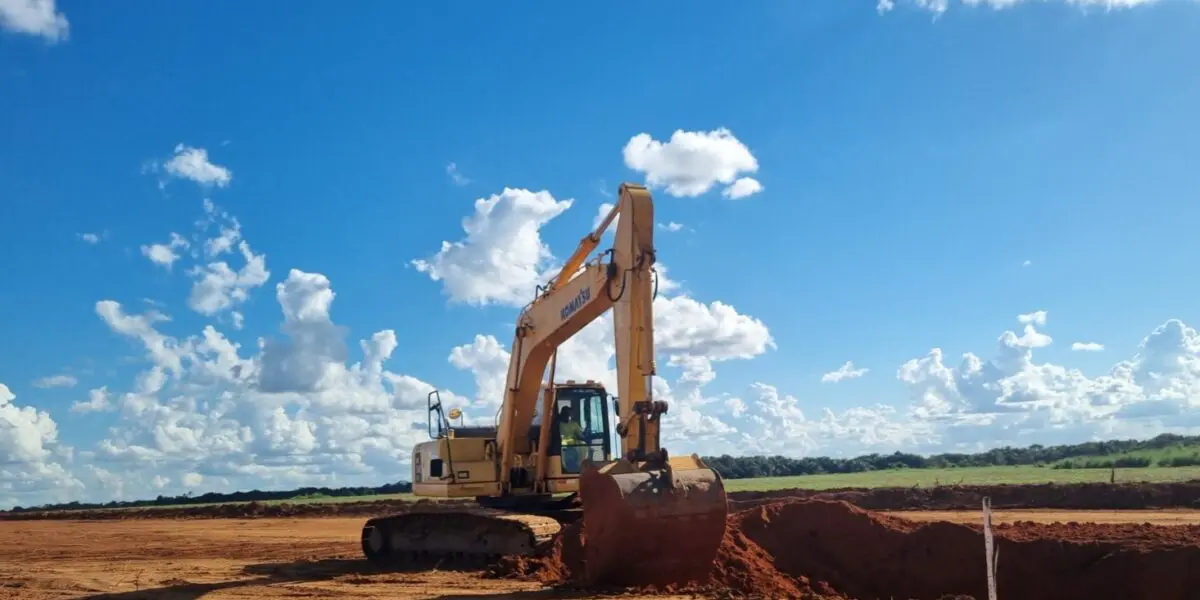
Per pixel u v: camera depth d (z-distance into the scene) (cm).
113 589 1609
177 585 1633
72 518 5097
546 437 1839
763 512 1748
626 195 1448
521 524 1664
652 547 1282
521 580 1516
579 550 1606
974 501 3259
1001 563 1548
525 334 1819
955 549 1592
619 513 1250
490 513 1777
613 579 1315
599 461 1867
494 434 2025
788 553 1659
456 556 1814
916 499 3362
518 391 1852
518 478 1873
